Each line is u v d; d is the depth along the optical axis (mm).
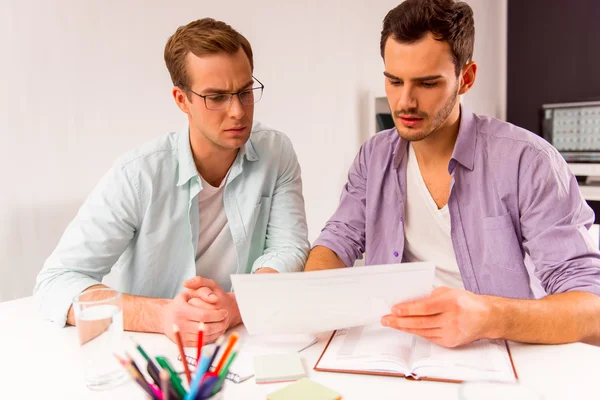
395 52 1071
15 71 1748
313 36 2732
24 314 1129
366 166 1458
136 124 2084
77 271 1120
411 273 857
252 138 1344
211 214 1308
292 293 880
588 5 3686
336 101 2912
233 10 2336
